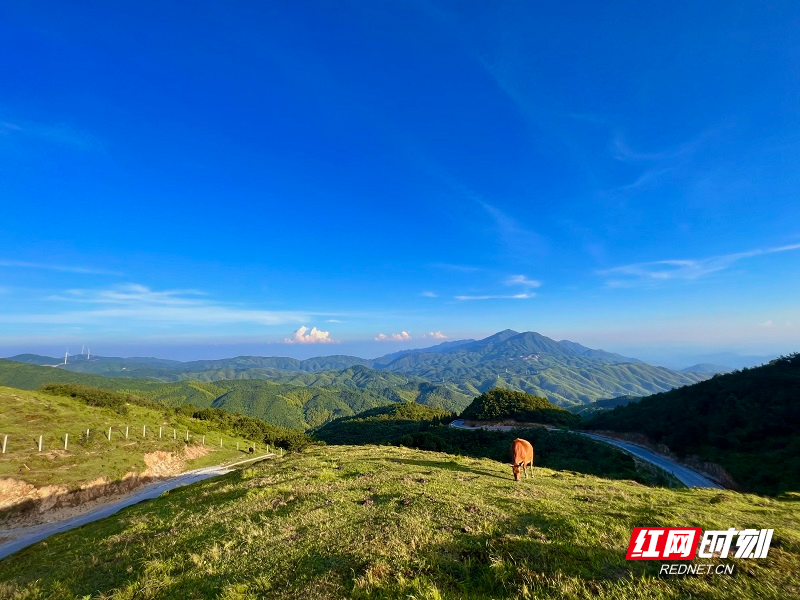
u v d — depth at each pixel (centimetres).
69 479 5538
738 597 692
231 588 841
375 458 2808
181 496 2472
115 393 10862
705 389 8581
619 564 823
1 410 6781
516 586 750
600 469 6244
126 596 929
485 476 2075
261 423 13812
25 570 1495
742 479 5278
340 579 822
